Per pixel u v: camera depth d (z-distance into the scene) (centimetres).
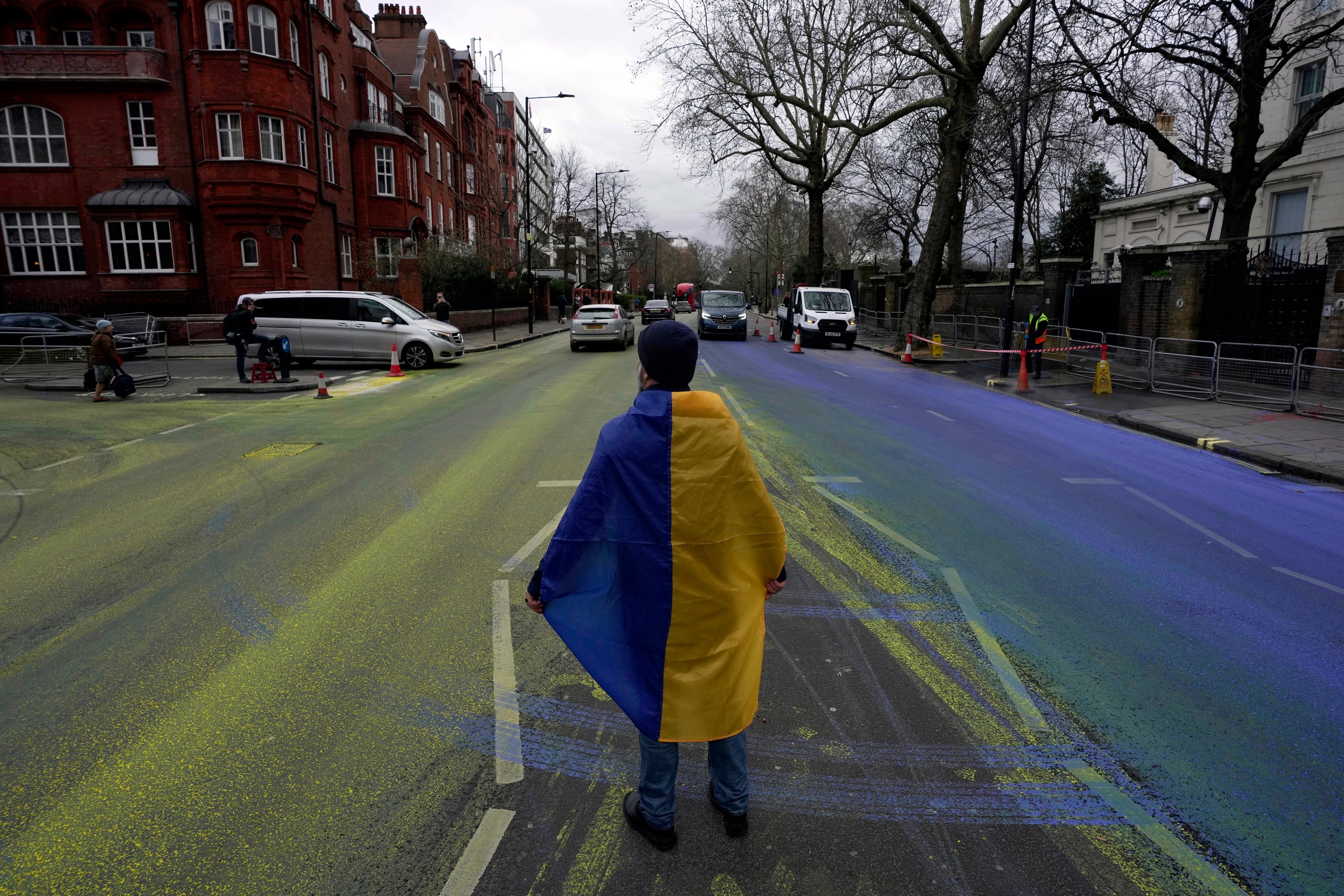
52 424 1169
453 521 654
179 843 272
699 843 273
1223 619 467
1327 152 2105
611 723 349
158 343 2334
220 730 344
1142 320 1877
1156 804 295
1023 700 371
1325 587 521
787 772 313
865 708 363
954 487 767
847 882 254
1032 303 2514
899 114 2309
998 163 3088
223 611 474
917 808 292
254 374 1620
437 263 3378
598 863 262
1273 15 1853
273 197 2720
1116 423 1178
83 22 2748
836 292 2727
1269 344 1444
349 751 327
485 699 369
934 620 461
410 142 3631
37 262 2755
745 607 252
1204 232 2744
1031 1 1717
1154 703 370
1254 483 812
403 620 457
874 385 1598
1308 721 355
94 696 375
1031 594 501
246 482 801
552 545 247
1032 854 268
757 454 904
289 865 261
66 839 275
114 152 2720
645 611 245
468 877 256
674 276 13000
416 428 1095
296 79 2783
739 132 3278
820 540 602
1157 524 658
